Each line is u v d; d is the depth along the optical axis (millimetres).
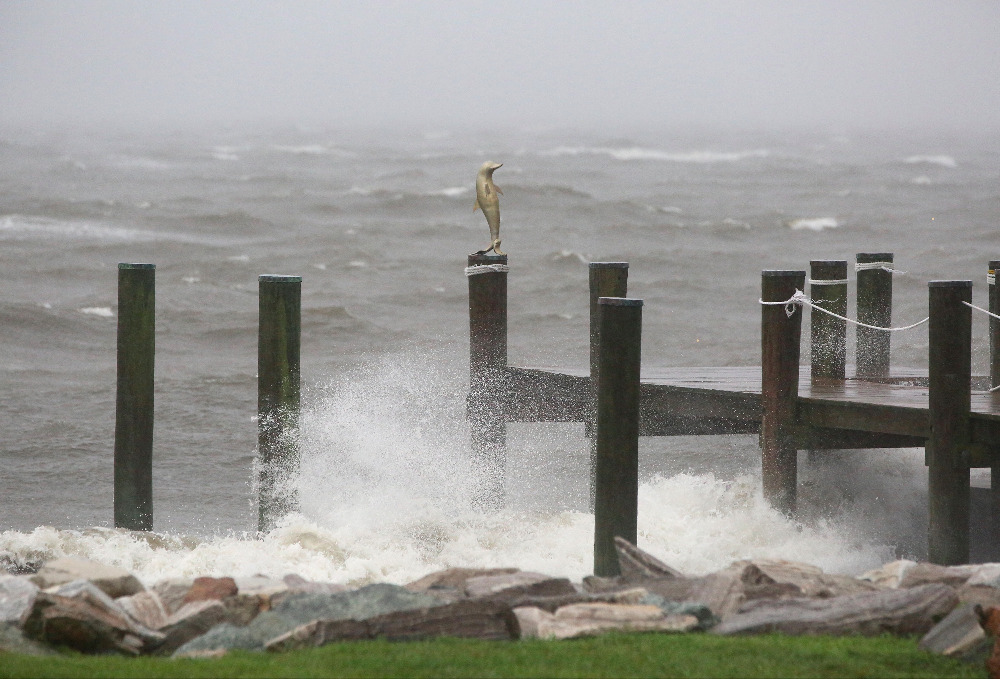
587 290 101938
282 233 142875
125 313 34344
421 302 99375
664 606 20156
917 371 40188
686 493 38312
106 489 45531
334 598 19734
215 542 33000
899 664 17406
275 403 33000
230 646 18375
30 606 18641
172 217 148625
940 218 159375
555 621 19156
